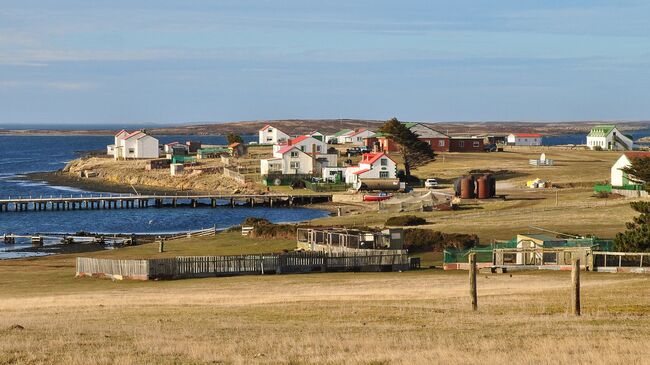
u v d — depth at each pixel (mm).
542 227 98375
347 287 60125
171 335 36188
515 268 72500
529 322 39062
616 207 114562
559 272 70000
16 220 144250
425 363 28766
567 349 31016
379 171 170000
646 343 31828
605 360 28766
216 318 42969
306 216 145625
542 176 171125
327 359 29953
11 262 90562
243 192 181250
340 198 165375
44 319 43781
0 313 48219
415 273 73375
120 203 172125
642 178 127000
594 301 47219
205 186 195000
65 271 79875
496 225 102875
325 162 190250
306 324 40156
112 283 68812
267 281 66375
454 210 127562
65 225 137750
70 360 30078
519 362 28703
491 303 47219
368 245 84062
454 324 39000
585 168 183500
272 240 100500
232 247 96500
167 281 68812
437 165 196750
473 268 44781
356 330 37500
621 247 72188
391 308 45469
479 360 29047
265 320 42000
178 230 131125
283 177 184625
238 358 30281
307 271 74938
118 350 32188
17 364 29734
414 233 90625
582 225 99312
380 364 29203
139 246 103500
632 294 50250
